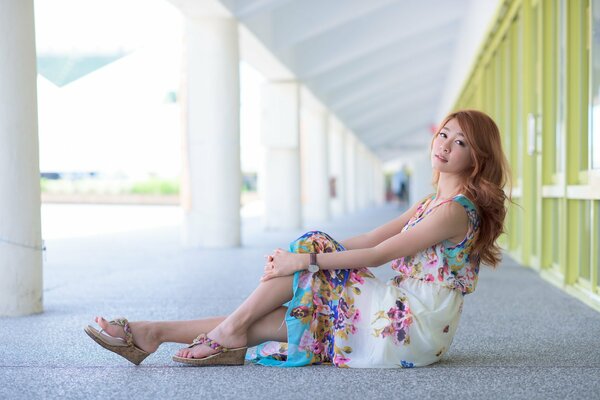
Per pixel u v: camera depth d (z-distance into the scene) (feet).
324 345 10.08
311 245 9.89
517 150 29.01
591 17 16.61
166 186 111.24
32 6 15.61
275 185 51.78
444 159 9.95
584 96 17.69
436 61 62.80
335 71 55.98
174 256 30.25
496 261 10.21
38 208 15.78
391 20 47.44
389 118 95.96
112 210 85.05
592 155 16.47
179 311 15.89
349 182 94.99
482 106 38.40
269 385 9.19
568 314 15.21
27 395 8.95
